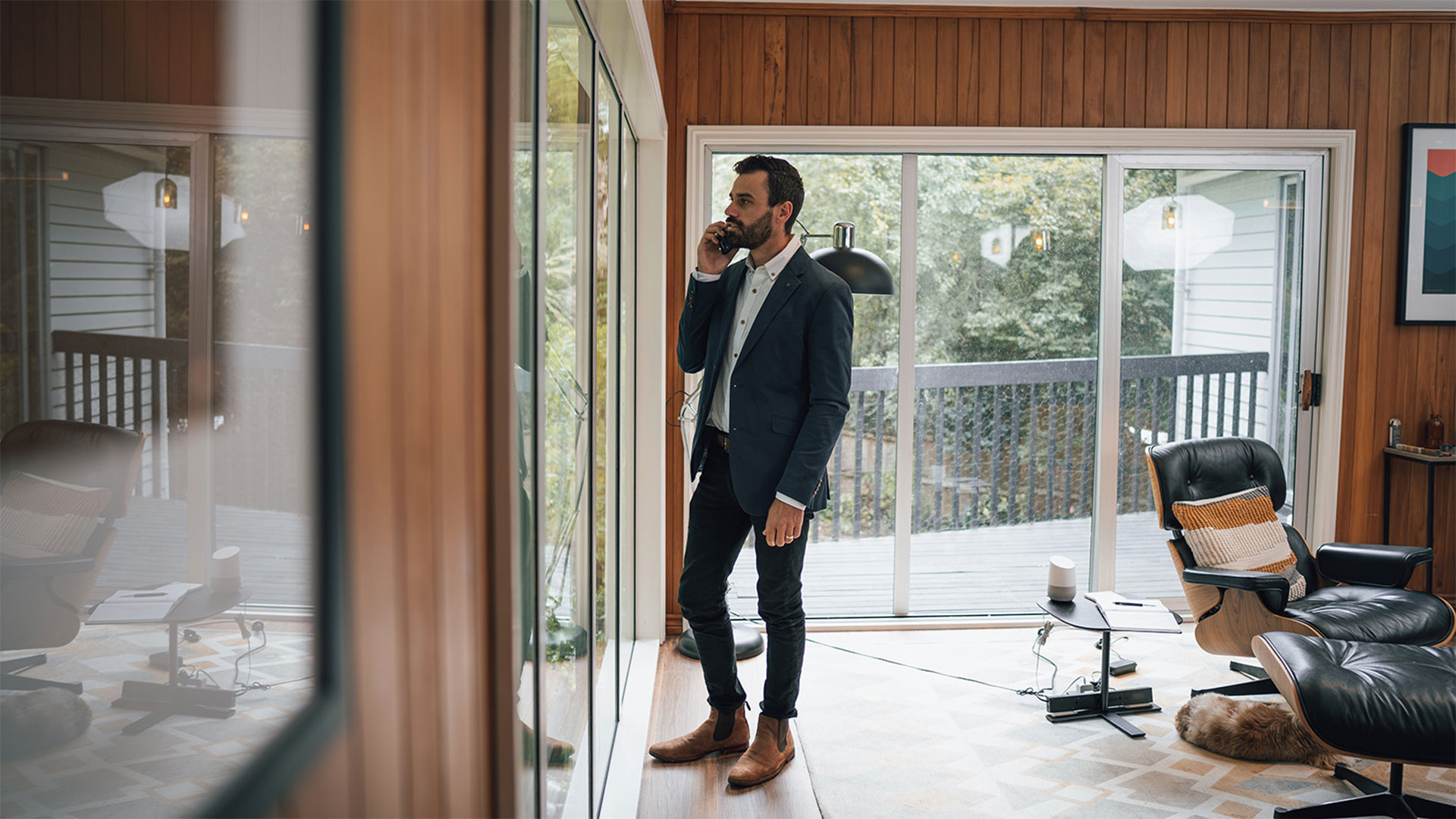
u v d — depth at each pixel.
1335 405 4.23
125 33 0.27
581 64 1.90
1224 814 2.52
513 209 0.89
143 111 0.28
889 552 4.27
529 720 1.15
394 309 0.53
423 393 0.60
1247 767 2.79
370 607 0.48
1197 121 4.11
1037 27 4.05
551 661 1.56
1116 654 3.79
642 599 3.94
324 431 0.41
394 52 0.53
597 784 2.33
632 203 3.51
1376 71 4.14
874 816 2.50
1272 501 3.56
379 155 0.50
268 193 0.35
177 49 0.29
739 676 3.55
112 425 0.26
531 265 1.18
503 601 0.85
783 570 2.58
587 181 2.04
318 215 0.40
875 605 4.27
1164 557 4.32
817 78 4.01
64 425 0.25
